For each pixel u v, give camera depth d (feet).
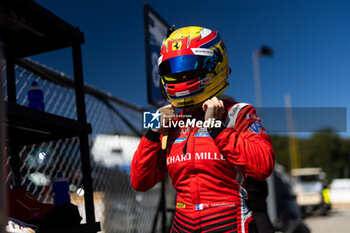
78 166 8.95
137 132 11.95
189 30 4.83
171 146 4.76
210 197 4.37
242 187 4.59
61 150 8.34
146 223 12.25
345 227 30.91
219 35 5.01
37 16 5.39
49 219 5.18
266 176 4.27
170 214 13.12
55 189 5.99
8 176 6.38
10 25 5.46
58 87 8.39
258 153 4.20
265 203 7.48
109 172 10.46
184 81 4.66
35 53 6.61
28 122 5.11
